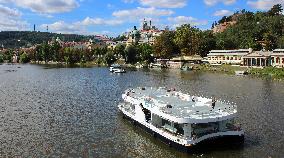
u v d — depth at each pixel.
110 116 75.94
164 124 55.78
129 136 60.16
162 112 54.56
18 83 149.25
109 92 115.50
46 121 72.50
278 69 164.75
